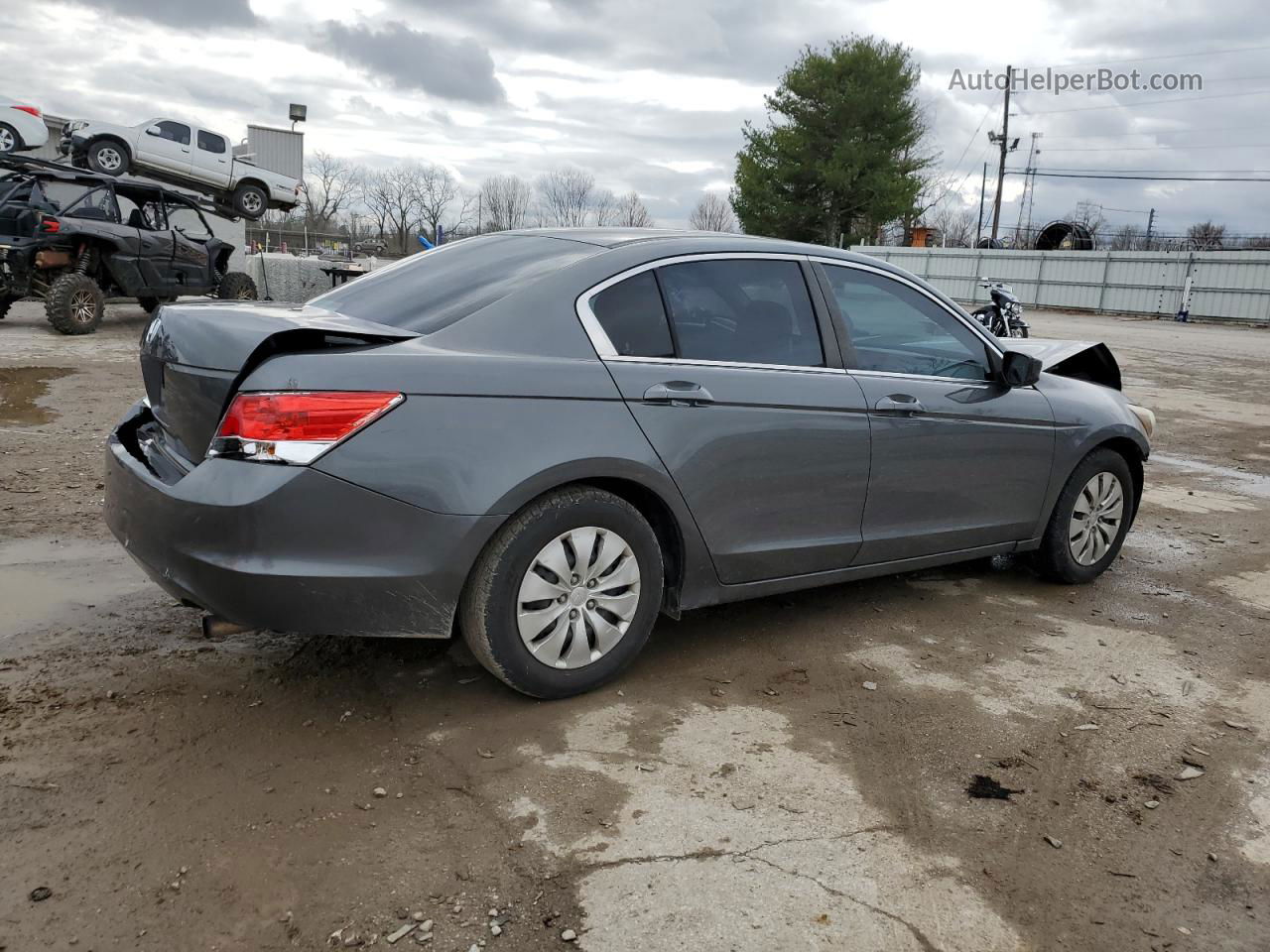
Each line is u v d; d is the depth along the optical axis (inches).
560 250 139.4
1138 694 141.7
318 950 83.7
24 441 269.3
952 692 139.3
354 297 143.5
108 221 533.3
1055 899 94.3
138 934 84.3
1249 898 96.0
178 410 116.8
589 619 128.1
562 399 121.1
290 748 115.5
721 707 131.0
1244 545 230.4
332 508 108.0
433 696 130.0
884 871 97.3
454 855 96.8
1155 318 1338.6
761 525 141.8
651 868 96.0
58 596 159.8
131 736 116.4
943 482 162.1
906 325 161.8
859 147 1667.1
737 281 143.3
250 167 896.9
